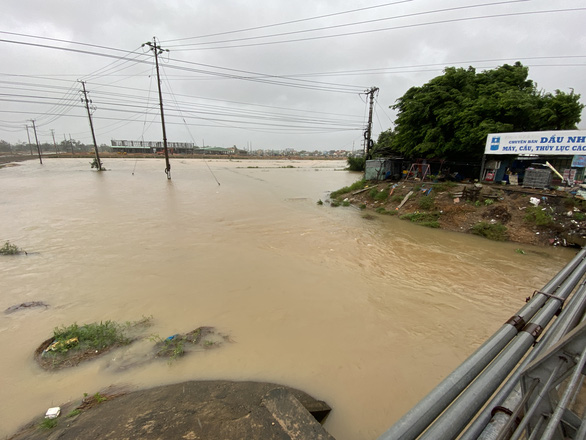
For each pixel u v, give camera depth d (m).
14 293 7.02
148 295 7.05
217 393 4.16
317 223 14.38
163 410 3.79
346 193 22.00
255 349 5.31
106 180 29.23
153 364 4.82
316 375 4.77
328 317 6.41
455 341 5.77
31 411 3.92
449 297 7.43
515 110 15.27
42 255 9.41
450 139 17.81
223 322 6.08
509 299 7.39
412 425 1.31
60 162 59.41
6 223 13.07
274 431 3.44
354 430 3.91
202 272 8.39
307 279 8.19
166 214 15.30
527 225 12.17
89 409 3.88
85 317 6.10
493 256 10.25
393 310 6.79
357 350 5.41
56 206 16.69
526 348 1.79
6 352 5.02
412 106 19.12
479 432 1.45
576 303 2.29
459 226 13.34
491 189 14.57
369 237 12.28
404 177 20.95
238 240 11.38
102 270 8.38
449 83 18.41
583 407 1.88
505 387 1.69
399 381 4.73
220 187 25.81
